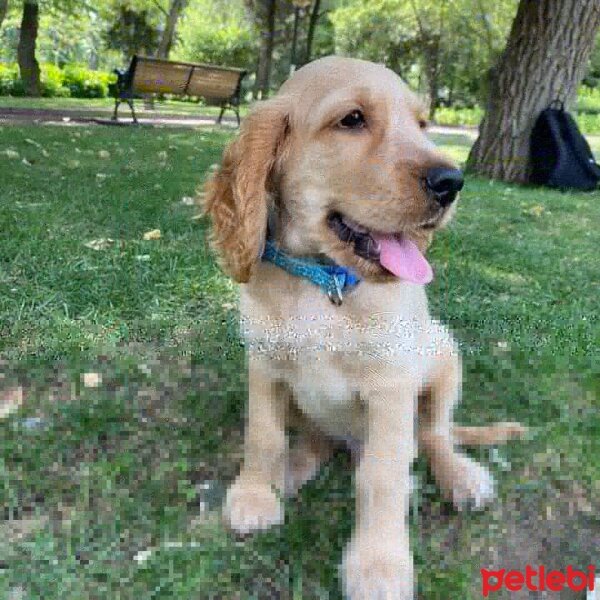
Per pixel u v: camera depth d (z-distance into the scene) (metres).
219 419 0.65
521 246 1.22
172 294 0.89
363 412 0.55
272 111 0.54
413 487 0.54
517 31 2.15
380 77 0.53
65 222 1.16
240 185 0.54
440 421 0.57
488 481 0.56
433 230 0.51
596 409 0.69
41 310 0.81
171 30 6.79
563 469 0.59
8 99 5.05
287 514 0.53
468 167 2.27
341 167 0.51
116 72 3.38
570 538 0.51
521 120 2.14
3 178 1.49
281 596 0.45
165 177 1.66
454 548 0.50
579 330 0.84
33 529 0.50
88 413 0.64
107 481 0.55
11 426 0.62
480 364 0.77
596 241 1.31
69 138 2.33
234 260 0.55
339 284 0.52
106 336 0.77
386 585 0.45
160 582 0.45
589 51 2.13
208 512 0.52
